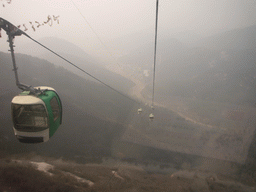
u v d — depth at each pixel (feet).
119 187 71.00
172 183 94.63
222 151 150.20
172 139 164.35
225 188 102.89
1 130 113.80
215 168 127.75
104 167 112.16
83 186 63.62
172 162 130.93
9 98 143.54
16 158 99.71
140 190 69.72
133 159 130.00
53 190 51.62
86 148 131.95
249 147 156.35
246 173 123.54
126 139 155.74
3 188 44.32
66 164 107.34
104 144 143.43
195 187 97.14
